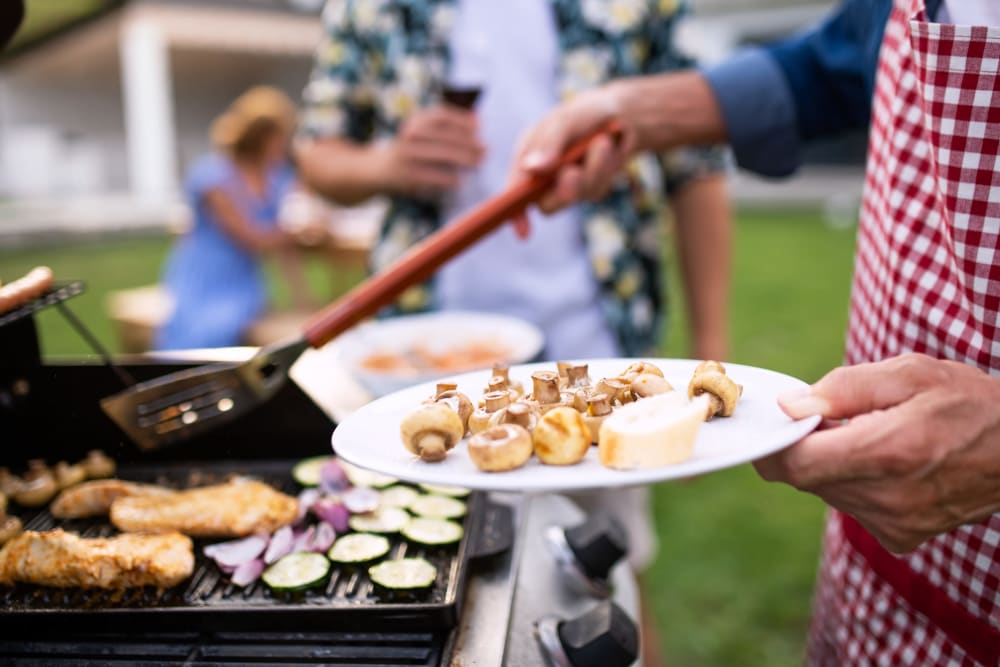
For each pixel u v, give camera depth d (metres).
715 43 16.20
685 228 2.48
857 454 0.81
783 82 1.66
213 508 1.28
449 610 1.05
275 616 1.06
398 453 0.85
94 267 10.46
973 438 0.81
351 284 6.13
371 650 1.04
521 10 2.19
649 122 1.67
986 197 0.99
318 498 1.38
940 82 0.99
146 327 4.67
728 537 3.77
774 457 0.84
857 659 1.31
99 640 1.07
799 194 16.20
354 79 2.41
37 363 1.40
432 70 2.23
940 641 1.17
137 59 13.77
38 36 1.75
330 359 2.26
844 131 1.73
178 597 1.14
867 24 1.48
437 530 1.28
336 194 2.38
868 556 1.28
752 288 8.62
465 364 1.78
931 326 1.13
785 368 5.76
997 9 1.04
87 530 1.34
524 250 2.23
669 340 6.95
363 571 1.19
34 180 15.75
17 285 1.18
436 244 1.34
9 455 1.50
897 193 1.18
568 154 1.58
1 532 1.24
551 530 1.35
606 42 2.17
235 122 4.77
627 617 1.10
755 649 2.93
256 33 12.97
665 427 0.74
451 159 2.02
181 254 4.72
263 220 4.68
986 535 1.08
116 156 17.02
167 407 1.25
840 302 7.86
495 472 0.77
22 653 1.05
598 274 2.21
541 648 1.10
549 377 0.94
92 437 1.51
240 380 1.27
